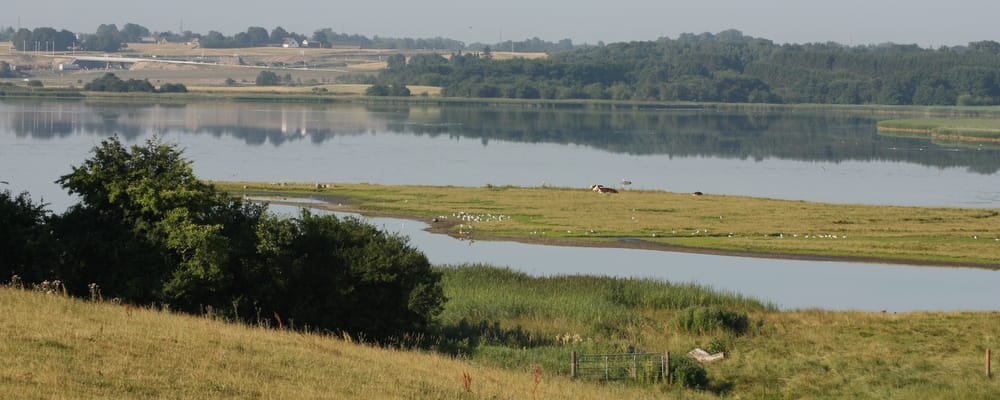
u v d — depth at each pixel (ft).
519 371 354.33
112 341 278.67
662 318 500.33
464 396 280.31
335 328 405.59
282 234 403.75
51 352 256.32
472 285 548.31
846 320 481.87
